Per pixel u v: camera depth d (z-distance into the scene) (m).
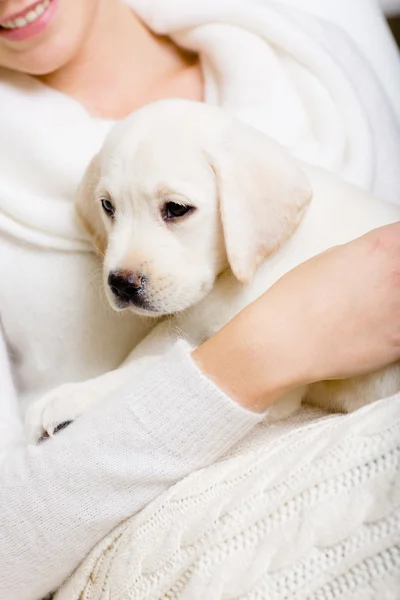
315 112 1.23
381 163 1.30
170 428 0.76
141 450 0.77
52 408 0.93
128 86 1.25
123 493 0.79
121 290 0.93
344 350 0.78
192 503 0.73
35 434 0.93
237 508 0.67
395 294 0.79
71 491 0.79
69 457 0.79
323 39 1.32
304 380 0.78
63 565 0.84
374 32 1.44
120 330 1.14
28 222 1.10
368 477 0.61
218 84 1.27
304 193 0.94
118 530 0.81
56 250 1.12
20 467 0.83
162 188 0.92
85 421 0.81
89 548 0.83
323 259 0.82
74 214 1.11
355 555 0.58
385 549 0.57
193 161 0.92
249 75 1.23
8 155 1.12
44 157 1.10
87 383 0.96
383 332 0.79
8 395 1.05
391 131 1.34
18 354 1.21
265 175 0.92
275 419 0.91
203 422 0.76
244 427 0.77
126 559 0.75
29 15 1.07
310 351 0.77
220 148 0.92
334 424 0.70
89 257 1.13
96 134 1.14
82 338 1.15
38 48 1.11
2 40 1.09
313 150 1.20
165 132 0.93
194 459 0.78
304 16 1.34
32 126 1.11
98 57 1.22
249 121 1.19
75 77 1.23
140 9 1.29
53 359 1.18
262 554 0.62
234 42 1.23
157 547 0.72
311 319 0.77
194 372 0.76
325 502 0.61
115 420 0.78
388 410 0.66
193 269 0.94
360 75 1.33
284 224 0.93
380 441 0.63
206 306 0.99
